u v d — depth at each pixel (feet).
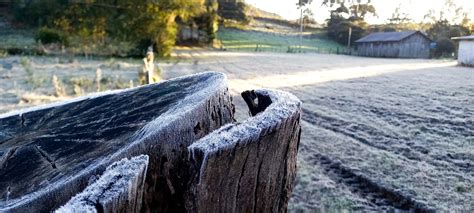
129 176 2.90
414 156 20.11
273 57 97.35
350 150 20.81
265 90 5.48
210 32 130.00
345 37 171.12
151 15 79.66
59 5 81.41
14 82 37.65
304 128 25.55
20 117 5.56
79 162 3.57
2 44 72.08
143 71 40.11
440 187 16.06
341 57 114.11
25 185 3.36
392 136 23.80
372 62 90.27
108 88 36.19
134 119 4.37
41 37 73.87
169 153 3.84
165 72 54.13
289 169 4.39
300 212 13.97
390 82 47.50
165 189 3.85
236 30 169.68
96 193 2.70
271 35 172.55
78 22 81.30
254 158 3.72
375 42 129.29
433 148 21.15
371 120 27.96
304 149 21.13
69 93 33.63
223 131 3.63
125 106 4.97
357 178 17.19
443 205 14.48
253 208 3.95
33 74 42.34
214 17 131.54
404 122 27.20
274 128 3.80
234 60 82.99
